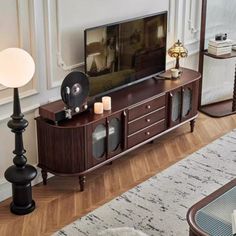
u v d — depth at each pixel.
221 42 6.16
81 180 4.82
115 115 4.95
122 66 5.28
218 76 6.66
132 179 5.05
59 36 4.80
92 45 4.89
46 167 4.88
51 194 4.81
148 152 5.55
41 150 4.86
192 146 5.68
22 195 4.48
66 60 4.96
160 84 5.61
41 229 4.32
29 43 4.58
